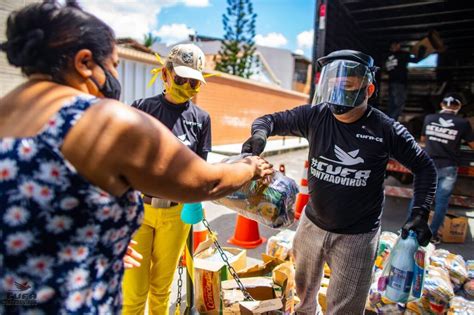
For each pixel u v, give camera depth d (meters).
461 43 8.31
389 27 7.32
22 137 0.87
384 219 5.32
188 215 2.10
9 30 0.96
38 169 0.85
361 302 2.08
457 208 6.07
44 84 0.96
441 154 4.29
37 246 0.86
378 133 1.91
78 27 0.95
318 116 2.06
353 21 6.77
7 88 1.72
